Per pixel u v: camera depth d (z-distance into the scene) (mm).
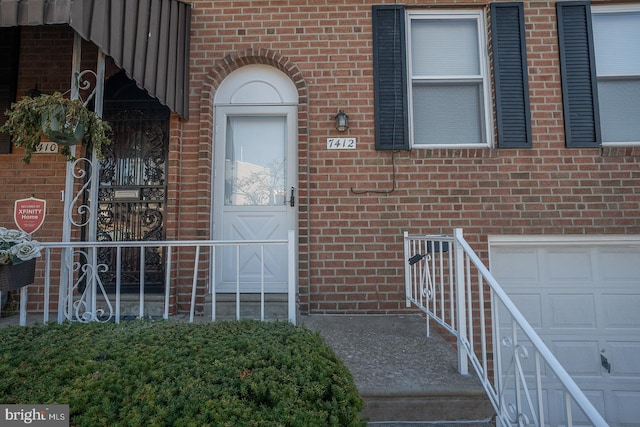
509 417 1992
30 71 4242
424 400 2289
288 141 4254
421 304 3461
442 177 4012
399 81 4137
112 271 4145
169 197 3957
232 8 4219
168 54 3787
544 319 4023
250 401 1704
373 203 4000
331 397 1846
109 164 4281
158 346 2137
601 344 3992
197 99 4117
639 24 4215
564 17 4148
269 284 4109
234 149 4320
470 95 4270
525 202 3961
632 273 4039
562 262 4082
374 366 2635
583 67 4098
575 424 3902
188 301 3910
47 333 2369
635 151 3963
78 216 4055
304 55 4172
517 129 4051
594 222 3908
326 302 3904
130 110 4344
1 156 4094
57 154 4105
